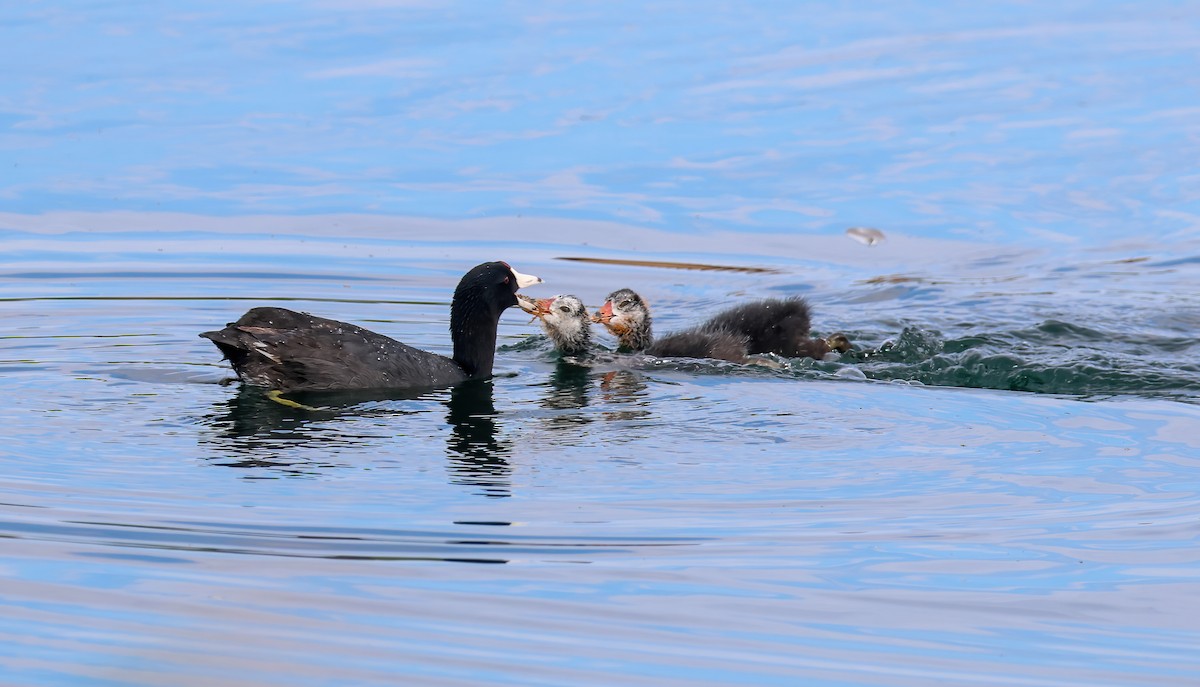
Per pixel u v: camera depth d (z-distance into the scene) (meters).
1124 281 20.20
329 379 13.91
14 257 20.19
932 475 11.77
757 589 9.41
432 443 12.45
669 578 9.59
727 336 17.00
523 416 13.48
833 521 10.70
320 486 11.20
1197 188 24.11
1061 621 9.03
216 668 8.08
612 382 15.16
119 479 11.25
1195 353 16.75
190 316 17.52
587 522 10.55
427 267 20.39
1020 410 13.89
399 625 8.74
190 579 9.35
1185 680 8.22
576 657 8.34
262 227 21.94
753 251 21.64
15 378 14.34
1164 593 9.45
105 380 14.35
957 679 8.17
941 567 9.84
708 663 8.31
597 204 23.36
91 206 22.64
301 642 8.46
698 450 12.40
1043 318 18.38
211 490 11.03
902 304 19.30
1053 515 10.91
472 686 7.95
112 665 8.07
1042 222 22.91
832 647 8.59
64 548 9.81
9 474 11.27
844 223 22.83
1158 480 11.73
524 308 16.59
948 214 23.16
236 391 13.96
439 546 10.04
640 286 20.23
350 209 22.86
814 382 15.20
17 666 8.04
